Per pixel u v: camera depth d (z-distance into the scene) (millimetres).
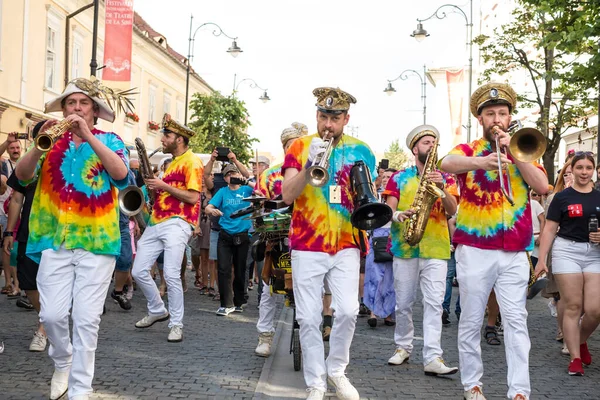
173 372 6074
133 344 7320
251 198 6473
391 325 9453
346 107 4988
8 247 8695
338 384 5086
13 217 6844
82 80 4840
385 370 6516
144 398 5203
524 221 5059
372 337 8453
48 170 4738
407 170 6906
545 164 21375
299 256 5027
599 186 10227
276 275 6352
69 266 4723
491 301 8141
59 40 24438
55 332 4738
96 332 4703
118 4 18953
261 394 5418
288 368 6539
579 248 6559
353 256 5078
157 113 37469
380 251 8953
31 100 22234
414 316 10148
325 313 7203
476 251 5105
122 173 4680
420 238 6258
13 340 7199
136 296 11430
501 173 4719
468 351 5211
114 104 5027
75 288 4668
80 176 4707
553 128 21234
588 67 12531
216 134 38000
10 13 20688
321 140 4895
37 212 4758
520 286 5070
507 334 5051
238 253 10156
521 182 5078
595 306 6516
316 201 5023
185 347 7270
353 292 5043
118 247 4789
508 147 4793
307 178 4707
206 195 12445
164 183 7578
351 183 4980
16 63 21156
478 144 5266
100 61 29031
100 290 4711
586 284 6570
